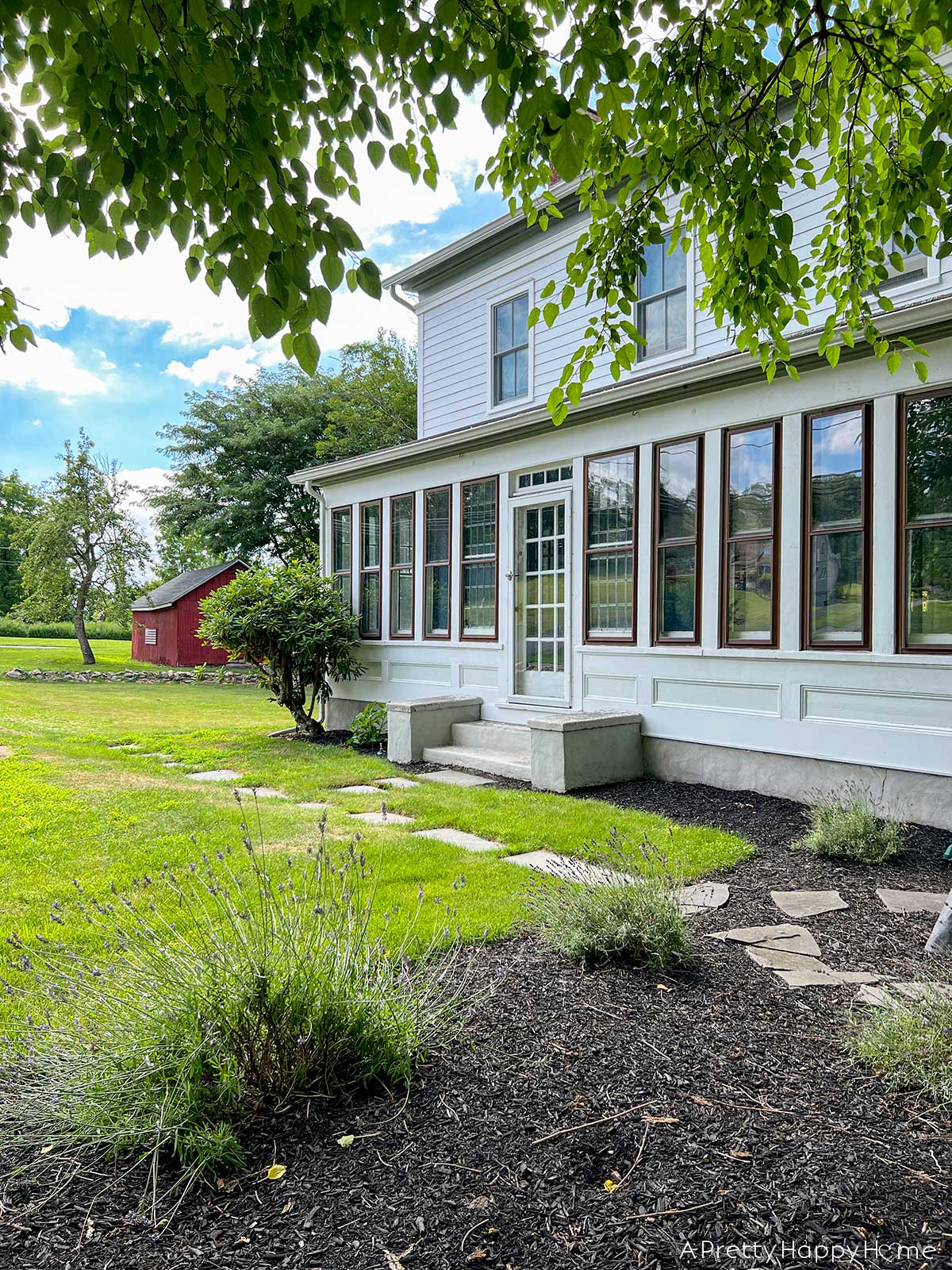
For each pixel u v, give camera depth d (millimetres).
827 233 4086
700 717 6938
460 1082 2379
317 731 11008
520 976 3127
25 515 28859
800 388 6152
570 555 8164
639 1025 2723
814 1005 2881
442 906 3879
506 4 2605
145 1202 1884
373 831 5566
